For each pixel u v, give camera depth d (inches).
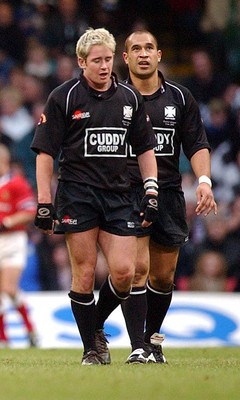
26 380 847.7
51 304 1870.1
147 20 2819.9
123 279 1004.6
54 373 901.2
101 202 1008.9
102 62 997.8
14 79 2497.5
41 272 2255.2
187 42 2832.2
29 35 2583.7
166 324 1863.9
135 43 1101.7
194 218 2345.0
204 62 2662.4
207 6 2854.3
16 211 1818.4
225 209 2418.8
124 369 943.7
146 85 1104.2
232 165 2536.9
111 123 1010.1
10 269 1806.1
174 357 1251.8
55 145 1010.7
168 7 2839.6
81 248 1008.9
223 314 1888.5
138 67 1096.8
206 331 1876.2
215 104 2583.7
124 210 1014.4
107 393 765.9
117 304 1072.8
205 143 1114.1
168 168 1109.7
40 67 2539.4
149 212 1018.1
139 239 1050.1
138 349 1036.5
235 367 1008.2
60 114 1008.2
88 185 1009.5
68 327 1855.3
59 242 2277.3
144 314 1047.0
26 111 2456.9
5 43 2561.5
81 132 1008.9
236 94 2630.4
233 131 2568.9
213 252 2310.5
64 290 2256.4
